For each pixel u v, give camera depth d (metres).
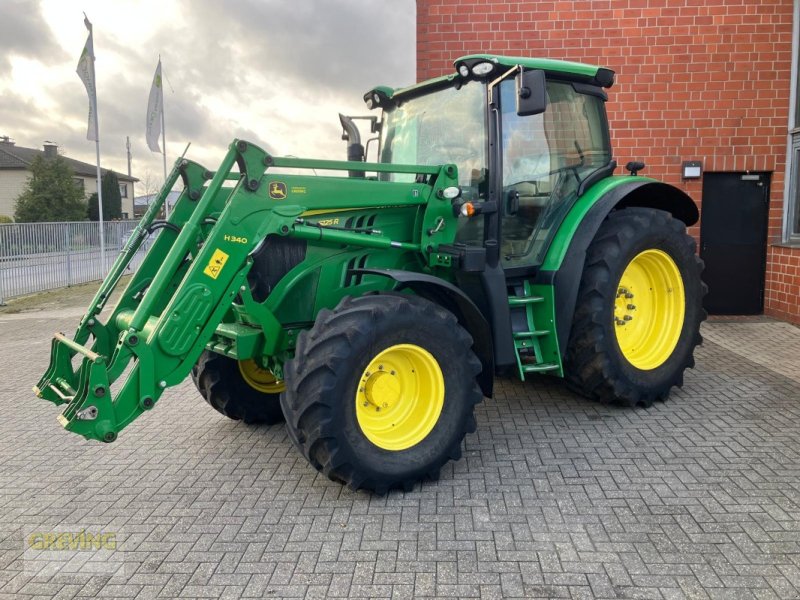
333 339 3.41
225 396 4.72
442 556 3.00
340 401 3.39
